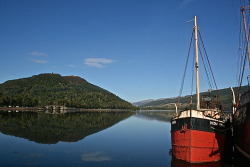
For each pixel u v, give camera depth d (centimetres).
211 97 3444
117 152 3138
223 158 2820
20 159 2656
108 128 6041
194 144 2498
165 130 5781
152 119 10188
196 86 3083
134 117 11775
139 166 2467
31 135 4331
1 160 2606
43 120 7600
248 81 2794
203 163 2553
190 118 2522
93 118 9981
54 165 2445
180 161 2611
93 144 3681
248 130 2319
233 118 3053
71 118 9269
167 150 3319
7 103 16825
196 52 3108
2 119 7325
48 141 3809
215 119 2723
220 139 2744
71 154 2955
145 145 3691
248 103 2338
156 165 2511
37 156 2809
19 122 6600
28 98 18125
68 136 4388
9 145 3412
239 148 2548
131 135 4781
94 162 2600
